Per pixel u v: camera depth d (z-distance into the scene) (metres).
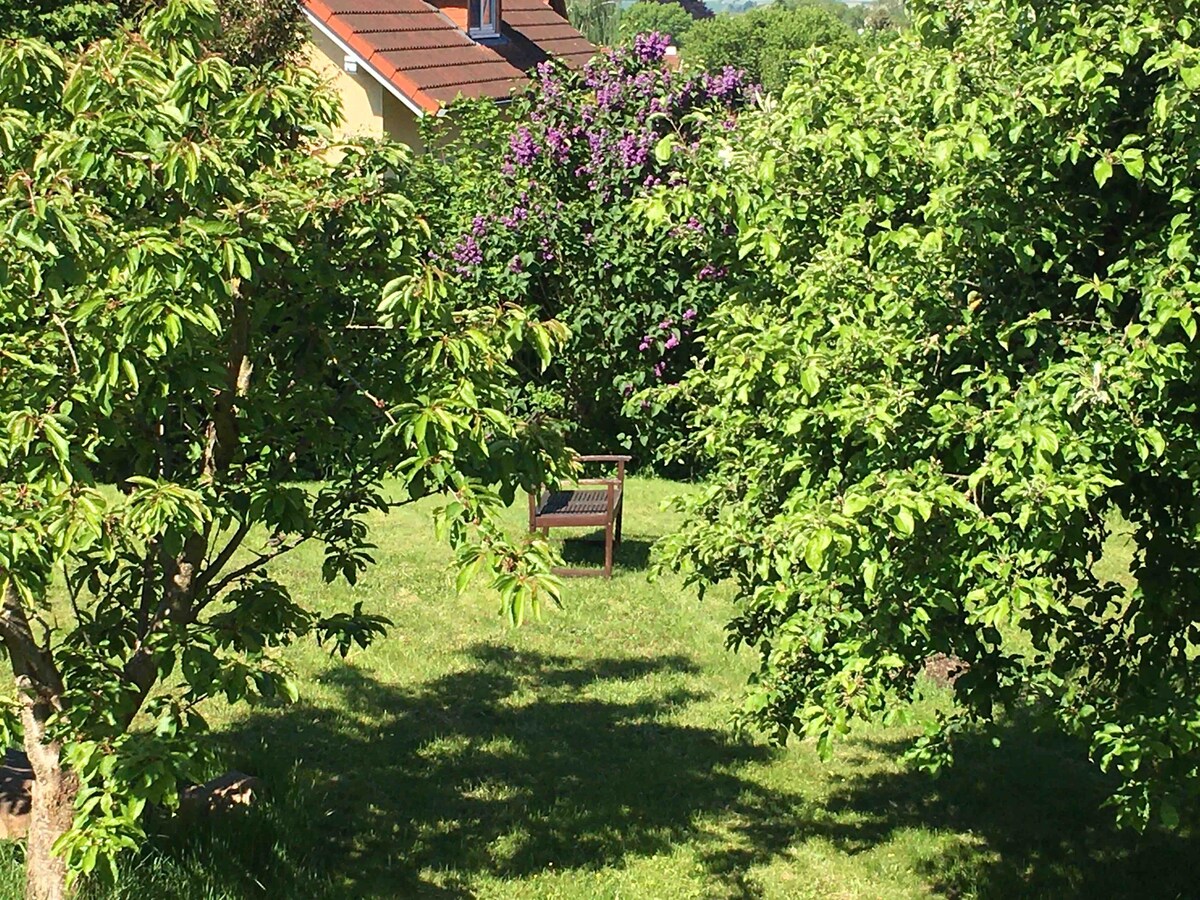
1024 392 4.58
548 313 15.01
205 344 4.60
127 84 4.61
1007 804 7.70
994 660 5.59
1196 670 5.30
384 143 5.31
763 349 5.13
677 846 6.92
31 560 4.12
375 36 18.42
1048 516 4.20
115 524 4.27
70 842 4.34
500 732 8.17
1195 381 4.59
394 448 5.05
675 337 14.23
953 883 6.72
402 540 11.99
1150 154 4.69
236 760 7.28
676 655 9.63
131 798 4.43
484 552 4.38
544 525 11.07
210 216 4.52
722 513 6.25
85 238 4.18
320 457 5.27
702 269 14.10
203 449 5.27
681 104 14.63
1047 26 4.86
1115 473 4.84
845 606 5.09
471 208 14.80
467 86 19.23
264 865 6.07
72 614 9.29
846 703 4.98
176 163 4.30
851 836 7.19
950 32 5.75
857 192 5.59
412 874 6.39
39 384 4.39
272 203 4.68
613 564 11.56
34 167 4.40
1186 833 7.39
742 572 6.57
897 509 4.30
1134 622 5.41
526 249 14.38
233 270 4.32
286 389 5.25
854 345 4.87
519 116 15.30
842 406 4.66
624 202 14.31
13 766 6.43
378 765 7.62
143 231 4.20
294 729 8.01
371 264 5.29
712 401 7.02
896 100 5.39
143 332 4.10
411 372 5.00
